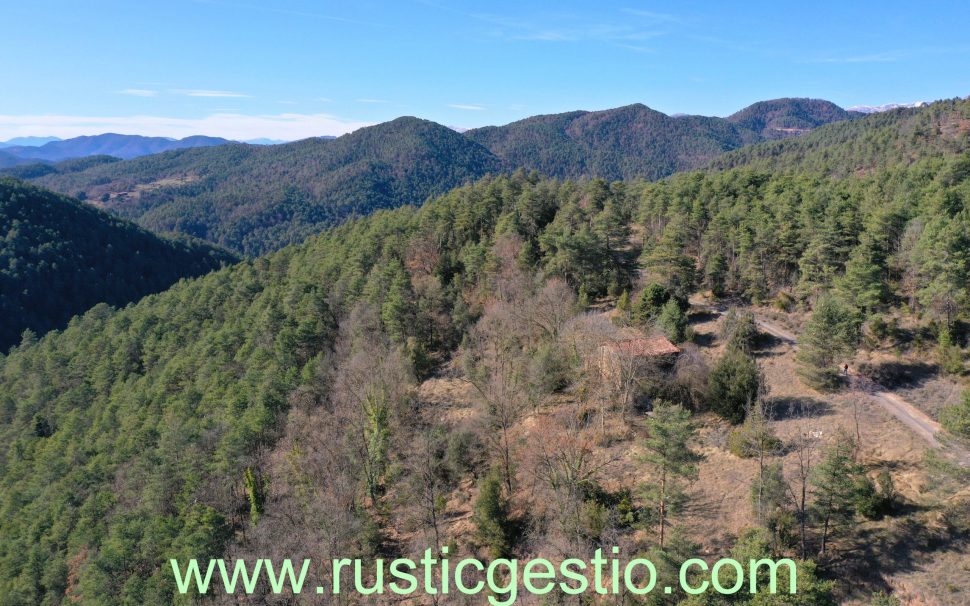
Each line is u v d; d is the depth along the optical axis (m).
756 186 94.00
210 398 67.25
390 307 68.50
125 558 44.75
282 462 52.31
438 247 93.19
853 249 60.28
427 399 60.09
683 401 48.75
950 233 48.59
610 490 39.72
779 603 24.56
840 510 32.78
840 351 48.31
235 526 49.91
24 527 60.97
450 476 48.81
